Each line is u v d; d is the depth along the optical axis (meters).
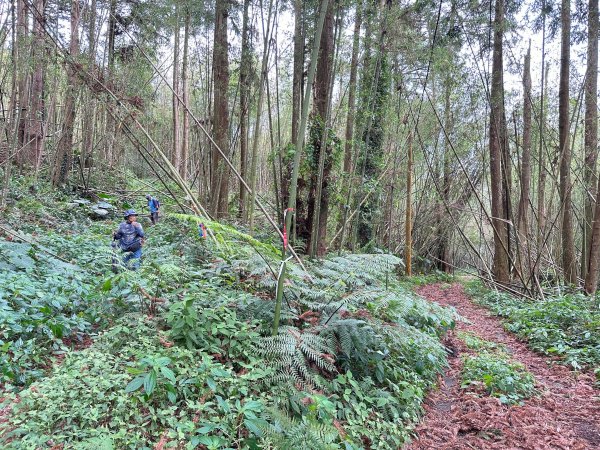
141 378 2.57
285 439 2.36
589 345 5.63
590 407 3.99
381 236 16.44
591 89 10.47
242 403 2.78
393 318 4.24
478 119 13.94
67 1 11.51
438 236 18.80
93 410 2.42
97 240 7.52
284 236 3.38
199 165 12.40
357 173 11.03
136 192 13.82
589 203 11.39
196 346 3.23
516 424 3.53
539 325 6.77
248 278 4.31
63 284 4.39
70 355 3.03
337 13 7.80
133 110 8.82
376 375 3.67
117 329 3.23
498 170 11.94
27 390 2.53
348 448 2.58
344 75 13.71
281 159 8.03
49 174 11.67
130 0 10.80
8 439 2.28
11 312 3.42
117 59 11.59
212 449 2.27
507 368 4.58
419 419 3.59
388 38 8.35
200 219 3.31
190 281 4.52
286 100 16.61
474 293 12.00
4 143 12.14
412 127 13.74
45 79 11.27
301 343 3.12
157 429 2.50
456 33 10.07
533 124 12.95
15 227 7.30
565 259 10.84
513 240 12.60
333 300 3.78
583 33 10.97
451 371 4.88
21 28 10.32
